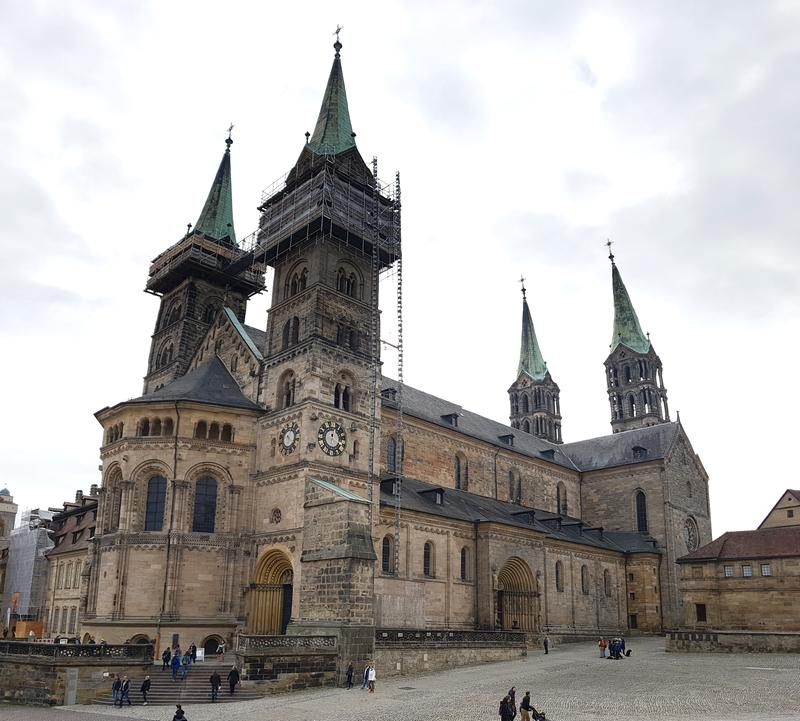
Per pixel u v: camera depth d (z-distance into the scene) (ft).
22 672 149.59
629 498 342.03
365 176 251.19
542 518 297.33
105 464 214.48
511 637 204.95
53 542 358.43
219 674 157.17
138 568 194.59
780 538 257.75
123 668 152.46
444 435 282.97
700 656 200.03
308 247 230.68
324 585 176.76
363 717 121.39
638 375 476.95
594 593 289.12
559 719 114.83
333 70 267.18
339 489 188.96
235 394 228.84
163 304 295.07
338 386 218.18
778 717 112.88
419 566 222.48
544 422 496.23
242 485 210.18
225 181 316.81
